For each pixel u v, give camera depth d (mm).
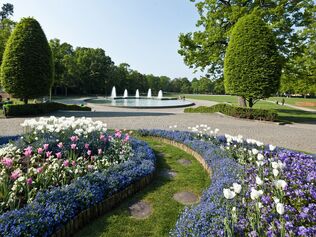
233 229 1960
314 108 26031
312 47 19438
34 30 13773
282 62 14148
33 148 4461
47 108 14281
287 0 14164
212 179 3617
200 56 16766
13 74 13219
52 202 2635
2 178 3002
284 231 1862
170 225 2799
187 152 6031
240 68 13172
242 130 9555
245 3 15844
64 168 3689
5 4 40969
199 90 90062
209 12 16688
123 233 2637
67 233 2543
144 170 4004
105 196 3158
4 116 11836
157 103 28859
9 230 2129
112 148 4977
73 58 46844
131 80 64250
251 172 3471
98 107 21031
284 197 2633
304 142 7570
